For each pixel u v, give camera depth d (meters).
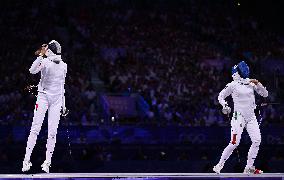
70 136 30.92
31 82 36.12
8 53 42.44
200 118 36.25
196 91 40.72
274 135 33.31
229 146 16.86
